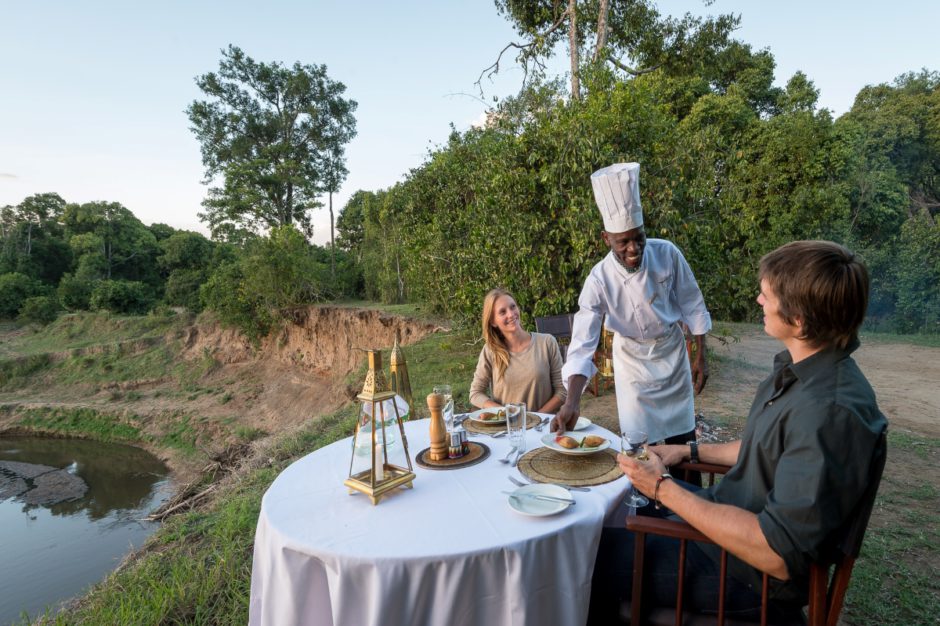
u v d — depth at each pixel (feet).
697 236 21.22
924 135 82.99
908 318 48.08
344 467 7.05
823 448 4.02
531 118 23.79
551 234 22.08
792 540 4.02
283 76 107.55
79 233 209.56
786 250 4.66
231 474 20.72
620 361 9.86
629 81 22.41
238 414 76.23
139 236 215.10
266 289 80.43
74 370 99.71
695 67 47.47
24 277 152.97
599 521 5.28
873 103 94.38
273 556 5.26
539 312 22.30
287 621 5.03
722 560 4.73
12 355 107.55
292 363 81.05
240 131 109.60
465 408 21.04
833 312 4.26
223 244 165.68
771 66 64.28
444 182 35.76
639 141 21.31
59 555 41.75
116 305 124.57
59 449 76.84
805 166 50.34
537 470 6.59
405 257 45.16
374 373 6.09
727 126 53.11
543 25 43.91
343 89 112.78
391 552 4.65
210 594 9.12
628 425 9.80
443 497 5.91
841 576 4.34
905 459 14.82
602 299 9.47
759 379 25.30
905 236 49.55
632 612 5.26
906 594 8.30
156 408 83.41
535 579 4.81
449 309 34.24
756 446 4.88
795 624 4.91
